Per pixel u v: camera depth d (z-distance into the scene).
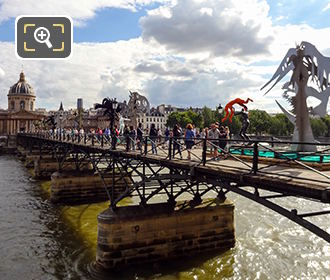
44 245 17.27
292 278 13.34
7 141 104.12
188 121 103.75
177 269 14.07
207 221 15.80
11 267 14.64
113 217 14.21
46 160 39.16
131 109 33.22
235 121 96.62
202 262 14.70
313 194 7.10
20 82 151.88
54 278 13.55
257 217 21.34
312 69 13.46
